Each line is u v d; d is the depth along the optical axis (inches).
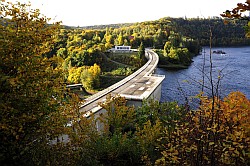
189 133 285.7
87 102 1178.0
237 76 1930.4
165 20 6879.9
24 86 324.8
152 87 1577.3
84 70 2497.5
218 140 262.7
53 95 376.8
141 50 3422.7
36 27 364.8
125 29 6072.8
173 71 3004.4
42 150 359.6
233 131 270.4
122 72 2832.2
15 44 321.4
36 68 338.6
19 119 315.9
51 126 361.7
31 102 331.3
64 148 394.6
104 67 2938.0
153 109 779.4
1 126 300.8
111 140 513.0
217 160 263.6
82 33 4411.9
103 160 477.7
